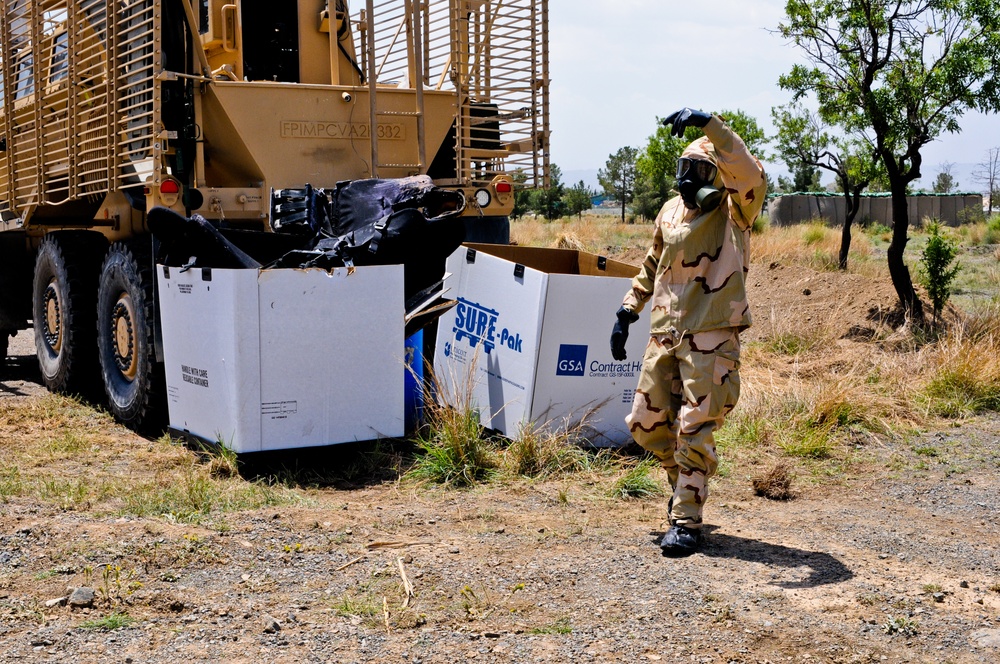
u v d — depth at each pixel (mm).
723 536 4383
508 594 3568
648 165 26250
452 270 6336
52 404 7527
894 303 10656
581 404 5820
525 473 5438
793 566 3943
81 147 7391
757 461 5965
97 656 2998
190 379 5668
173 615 3357
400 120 7461
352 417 5570
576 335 5730
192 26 6617
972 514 4887
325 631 3209
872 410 7109
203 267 5578
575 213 42969
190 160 6738
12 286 9719
